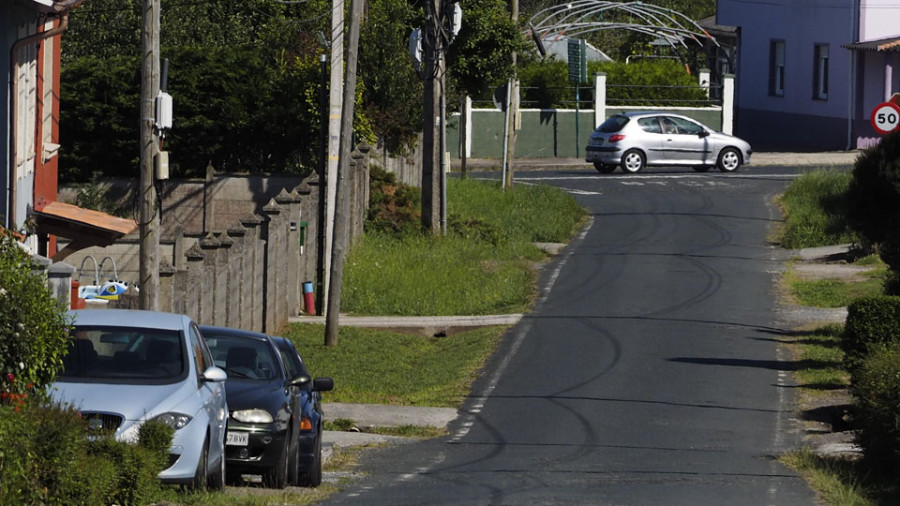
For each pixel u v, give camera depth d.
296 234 85.00
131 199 98.75
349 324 81.69
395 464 48.69
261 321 77.19
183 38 127.25
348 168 76.19
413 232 103.50
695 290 88.06
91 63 100.06
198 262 63.59
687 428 55.59
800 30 177.75
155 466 32.25
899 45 157.50
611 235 109.19
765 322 78.94
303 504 35.97
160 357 36.22
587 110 175.75
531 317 81.38
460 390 65.19
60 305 33.50
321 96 88.81
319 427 45.22
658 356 70.81
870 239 62.38
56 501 28.58
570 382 65.81
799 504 37.56
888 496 38.81
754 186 134.62
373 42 110.25
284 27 106.56
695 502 37.62
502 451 51.22
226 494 36.28
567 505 36.75
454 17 102.88
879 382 43.84
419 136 131.75
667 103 179.50
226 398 40.06
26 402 29.17
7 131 58.16
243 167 102.81
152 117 54.06
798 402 60.66
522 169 158.25
